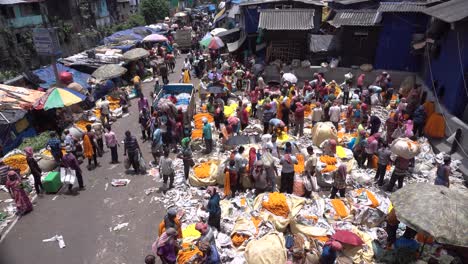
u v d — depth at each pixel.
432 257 8.18
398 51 22.92
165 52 32.56
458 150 13.88
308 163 11.37
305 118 18.62
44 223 11.02
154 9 55.66
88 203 12.04
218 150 15.40
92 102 21.69
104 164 14.91
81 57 26.84
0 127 15.48
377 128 15.20
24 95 17.97
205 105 20.11
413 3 21.66
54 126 18.14
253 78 22.17
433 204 7.78
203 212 10.98
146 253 9.61
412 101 17.81
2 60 27.89
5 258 9.50
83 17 40.31
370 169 13.30
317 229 9.80
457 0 17.05
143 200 12.06
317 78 21.20
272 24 24.34
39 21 32.06
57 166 14.43
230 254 9.09
